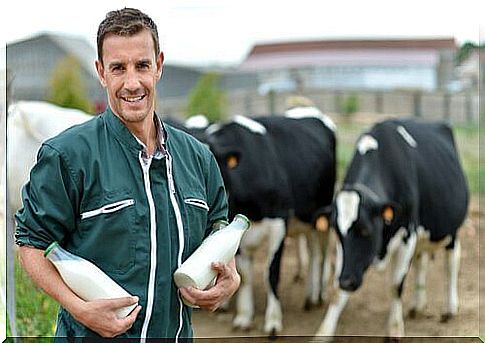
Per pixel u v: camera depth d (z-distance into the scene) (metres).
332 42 26.05
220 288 2.28
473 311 6.29
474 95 14.42
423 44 25.56
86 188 2.18
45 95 15.27
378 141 5.94
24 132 5.78
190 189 2.33
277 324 5.88
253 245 6.09
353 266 5.34
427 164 6.12
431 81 25.14
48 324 4.77
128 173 2.22
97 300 2.12
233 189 5.92
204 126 7.02
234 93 19.97
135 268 2.19
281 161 6.51
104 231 2.17
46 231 2.20
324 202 7.08
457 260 6.37
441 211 6.13
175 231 2.27
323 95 19.36
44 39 19.88
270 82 25.81
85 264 2.14
